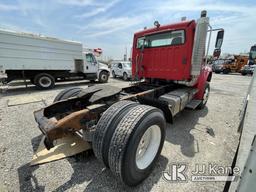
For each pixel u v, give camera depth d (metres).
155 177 2.07
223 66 23.36
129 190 1.84
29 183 1.90
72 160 2.33
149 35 3.93
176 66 3.50
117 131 1.72
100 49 11.99
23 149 2.59
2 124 3.61
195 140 3.05
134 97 2.91
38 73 8.65
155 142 2.17
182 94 3.48
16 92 7.70
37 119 2.10
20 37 7.58
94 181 1.96
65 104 2.71
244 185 1.03
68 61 9.56
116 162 1.67
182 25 3.24
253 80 3.15
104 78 12.04
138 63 4.30
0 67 7.14
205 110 5.01
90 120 2.15
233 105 5.64
